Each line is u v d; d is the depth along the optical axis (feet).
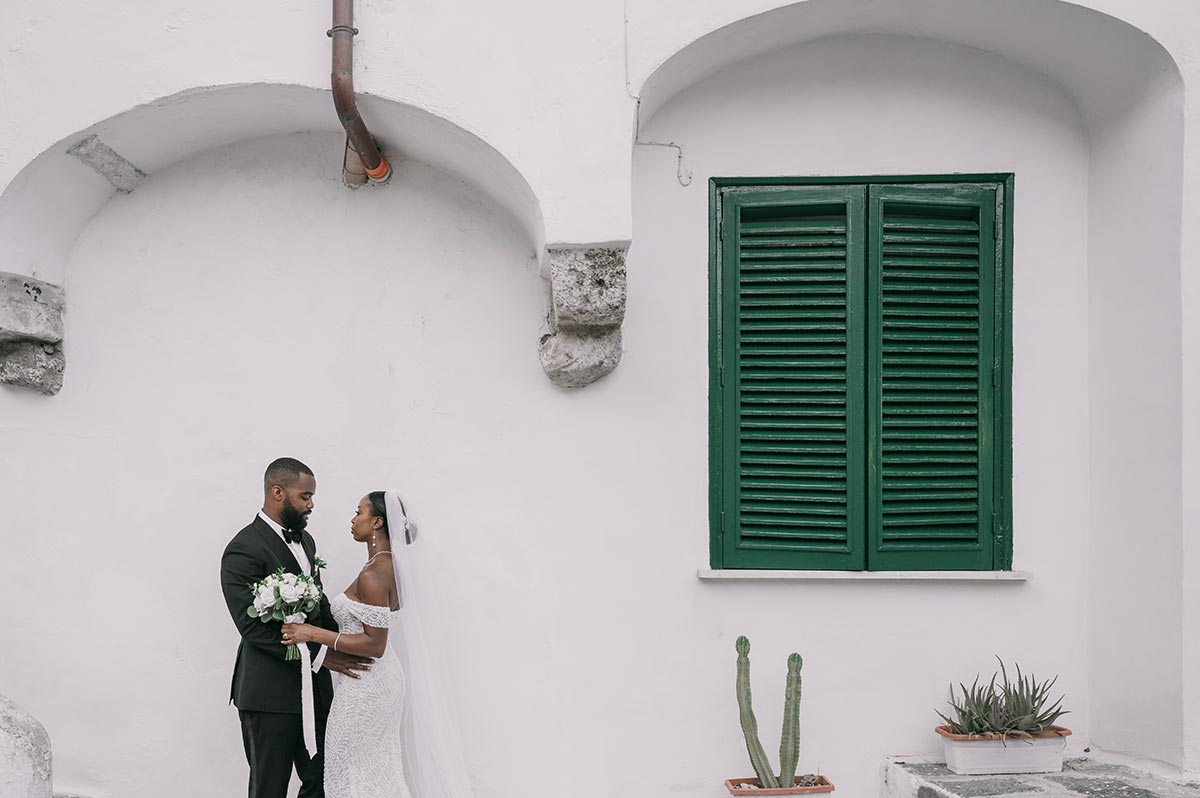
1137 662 15.14
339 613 14.25
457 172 16.17
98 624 16.07
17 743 11.58
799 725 15.38
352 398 16.22
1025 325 16.26
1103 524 15.88
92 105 14.65
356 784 14.02
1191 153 14.38
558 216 14.55
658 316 16.20
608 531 16.05
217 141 16.20
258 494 16.20
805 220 16.52
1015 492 16.24
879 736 15.96
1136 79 15.01
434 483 16.11
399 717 14.35
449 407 16.17
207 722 16.06
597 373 15.89
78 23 14.67
